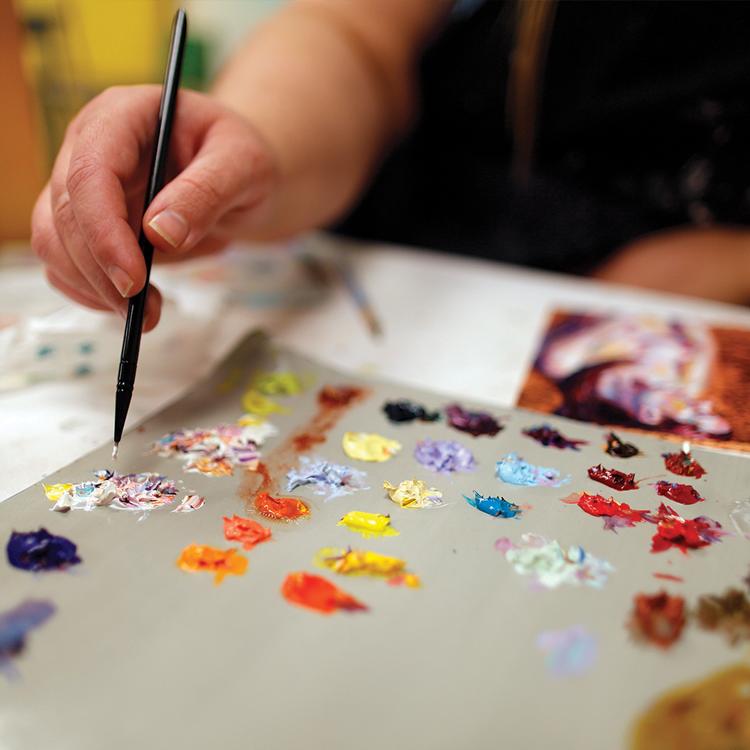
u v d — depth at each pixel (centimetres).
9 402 48
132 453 42
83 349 51
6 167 70
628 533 37
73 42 96
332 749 25
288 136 64
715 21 78
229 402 48
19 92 69
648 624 31
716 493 41
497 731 26
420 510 38
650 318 66
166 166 47
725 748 26
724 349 60
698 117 81
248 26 132
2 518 35
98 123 44
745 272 80
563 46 82
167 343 54
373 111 81
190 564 33
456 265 79
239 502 38
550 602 32
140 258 40
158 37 107
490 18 86
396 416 47
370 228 95
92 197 40
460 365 57
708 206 84
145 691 27
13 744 25
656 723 27
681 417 50
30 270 67
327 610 31
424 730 26
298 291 70
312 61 74
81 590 31
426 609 31
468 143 92
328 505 38
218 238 56
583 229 87
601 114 83
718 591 33
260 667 28
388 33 85
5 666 28
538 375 56
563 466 43
